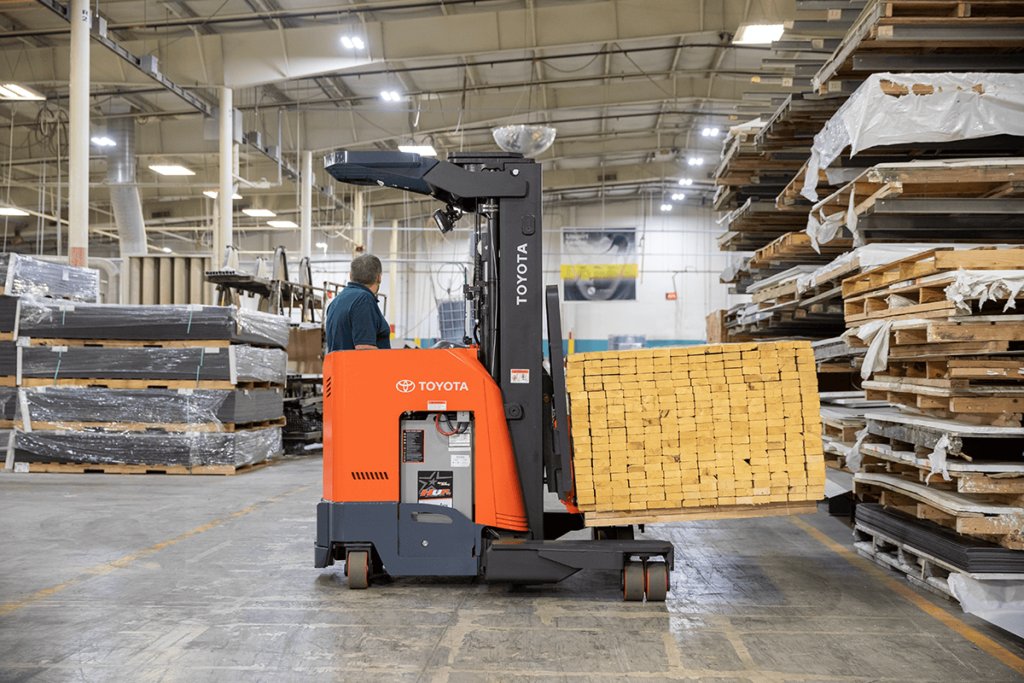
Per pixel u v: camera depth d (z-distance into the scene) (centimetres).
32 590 441
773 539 593
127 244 1969
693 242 3067
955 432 402
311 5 1494
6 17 1462
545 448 454
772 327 883
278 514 679
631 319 3031
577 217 3111
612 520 434
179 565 500
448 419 446
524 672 320
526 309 445
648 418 432
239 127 1683
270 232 3189
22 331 948
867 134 511
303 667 325
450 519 440
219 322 941
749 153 803
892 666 329
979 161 493
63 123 1895
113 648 347
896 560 486
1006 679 315
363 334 483
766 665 329
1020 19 508
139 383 945
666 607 412
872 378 533
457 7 1534
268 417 1069
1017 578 396
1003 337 399
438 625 381
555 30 1498
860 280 532
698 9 1461
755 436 430
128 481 884
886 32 512
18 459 956
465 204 473
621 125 2395
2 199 2525
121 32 1552
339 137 2055
